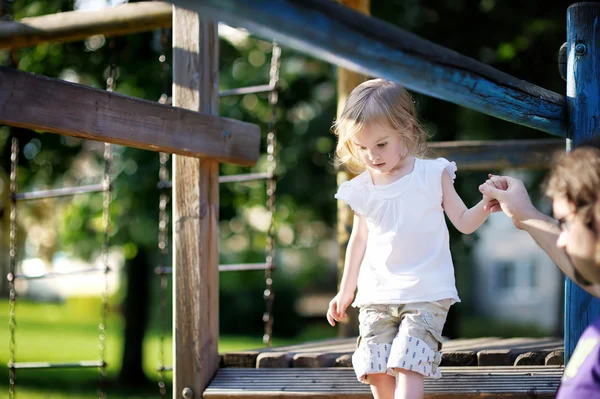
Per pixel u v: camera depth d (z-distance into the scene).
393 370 3.09
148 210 10.03
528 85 2.93
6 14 6.08
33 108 2.94
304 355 3.79
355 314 5.73
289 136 10.47
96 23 4.71
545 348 3.72
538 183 9.41
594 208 2.07
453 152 5.26
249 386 3.72
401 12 9.27
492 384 3.42
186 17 3.90
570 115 3.17
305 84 10.52
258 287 20.42
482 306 25.19
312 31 1.90
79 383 12.70
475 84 2.51
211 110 3.89
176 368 3.81
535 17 8.94
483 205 3.12
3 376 13.12
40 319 25.95
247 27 1.91
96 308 29.16
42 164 10.47
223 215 10.80
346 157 3.37
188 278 3.83
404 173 3.26
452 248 9.29
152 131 3.41
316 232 12.93
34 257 30.20
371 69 2.09
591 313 3.06
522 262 25.02
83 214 10.61
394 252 3.19
